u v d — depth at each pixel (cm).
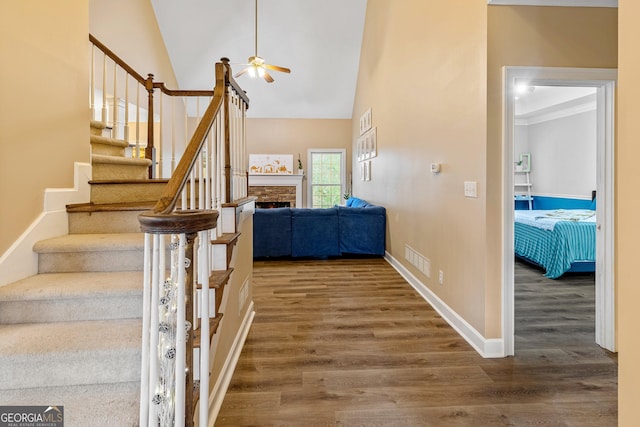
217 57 713
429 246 325
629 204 102
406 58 392
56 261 192
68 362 142
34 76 189
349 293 354
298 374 205
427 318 288
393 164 461
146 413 106
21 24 180
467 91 243
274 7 630
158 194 262
